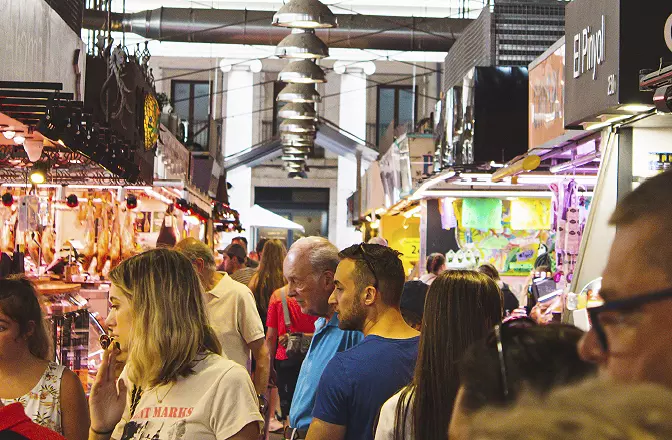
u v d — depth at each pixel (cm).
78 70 752
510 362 124
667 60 585
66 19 773
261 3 2553
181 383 329
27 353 384
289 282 501
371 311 359
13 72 601
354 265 361
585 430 61
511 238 1403
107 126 735
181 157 1633
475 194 1327
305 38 1228
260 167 3641
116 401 328
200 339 332
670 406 62
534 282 1017
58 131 580
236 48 3177
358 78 3328
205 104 3338
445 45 1825
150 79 966
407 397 296
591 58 653
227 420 325
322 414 338
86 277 1061
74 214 1222
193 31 1791
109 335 347
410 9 2575
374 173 2127
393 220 1850
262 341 623
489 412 66
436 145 1401
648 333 91
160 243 1221
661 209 92
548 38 1212
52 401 381
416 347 343
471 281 294
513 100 1137
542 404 63
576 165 854
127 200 1187
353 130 3328
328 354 438
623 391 63
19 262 767
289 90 1548
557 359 127
